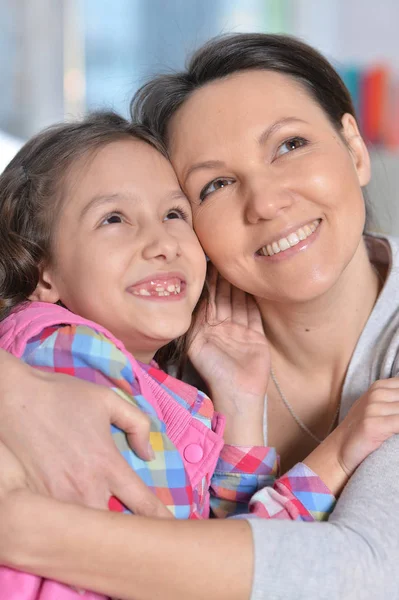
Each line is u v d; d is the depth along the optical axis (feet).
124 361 3.32
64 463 2.78
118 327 3.61
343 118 4.23
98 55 10.52
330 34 10.71
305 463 3.55
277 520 2.90
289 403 4.45
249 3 10.64
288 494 3.47
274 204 3.71
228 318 4.50
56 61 10.46
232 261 3.95
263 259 3.87
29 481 2.77
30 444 2.78
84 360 3.26
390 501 3.08
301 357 4.33
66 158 3.80
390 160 8.93
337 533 2.87
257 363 4.29
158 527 2.69
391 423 3.37
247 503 4.01
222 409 4.21
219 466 4.08
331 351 4.25
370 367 4.03
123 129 3.98
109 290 3.55
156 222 3.72
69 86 10.49
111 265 3.54
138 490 2.84
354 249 3.88
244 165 3.80
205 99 3.92
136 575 2.64
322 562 2.76
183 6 10.53
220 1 10.61
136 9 10.51
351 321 4.17
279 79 3.95
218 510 4.07
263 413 4.27
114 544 2.62
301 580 2.72
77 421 2.84
